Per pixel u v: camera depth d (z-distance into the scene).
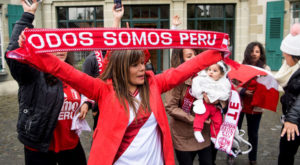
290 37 2.61
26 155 2.16
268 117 5.84
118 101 1.69
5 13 11.36
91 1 11.38
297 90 2.41
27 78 2.00
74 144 2.38
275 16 10.52
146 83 1.80
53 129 2.08
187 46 1.72
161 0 11.16
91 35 1.53
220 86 2.49
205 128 2.55
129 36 1.60
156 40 1.66
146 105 1.74
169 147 1.79
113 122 1.66
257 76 3.13
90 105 2.58
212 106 2.54
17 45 1.76
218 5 11.36
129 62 1.69
